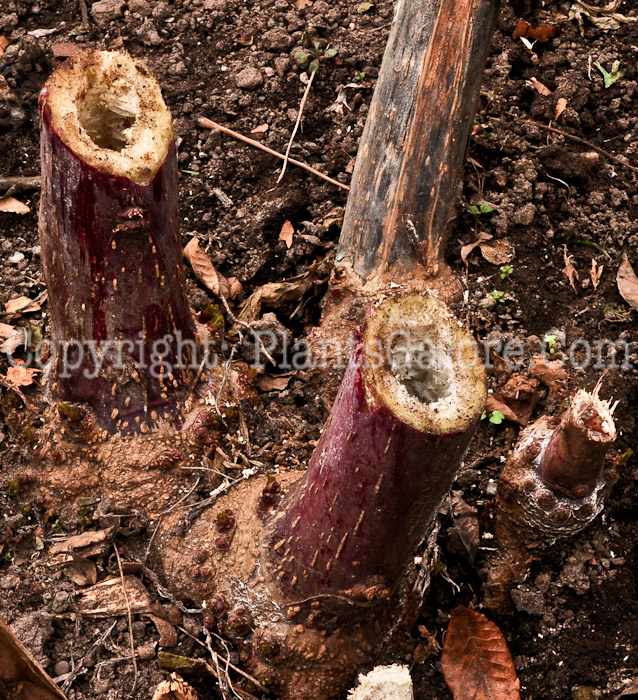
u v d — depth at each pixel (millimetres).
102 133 394
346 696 418
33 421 446
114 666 421
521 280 512
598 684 442
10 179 534
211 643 419
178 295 417
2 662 345
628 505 467
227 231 529
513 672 433
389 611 416
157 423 433
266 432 465
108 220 380
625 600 454
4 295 508
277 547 405
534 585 452
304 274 507
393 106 473
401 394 348
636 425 481
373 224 476
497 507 445
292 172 544
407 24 472
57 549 431
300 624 408
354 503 369
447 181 475
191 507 431
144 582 434
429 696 434
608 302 511
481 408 350
